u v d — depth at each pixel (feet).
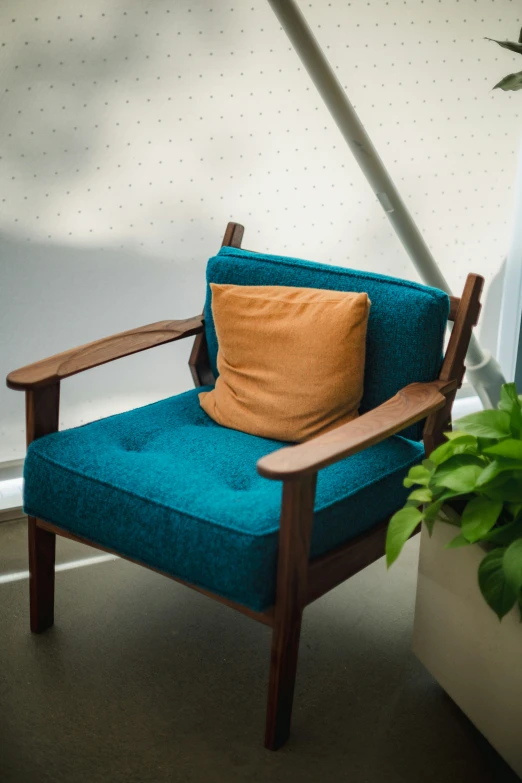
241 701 4.75
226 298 5.62
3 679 4.88
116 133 6.44
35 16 5.88
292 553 4.05
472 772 4.24
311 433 5.22
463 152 7.64
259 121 6.84
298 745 4.42
